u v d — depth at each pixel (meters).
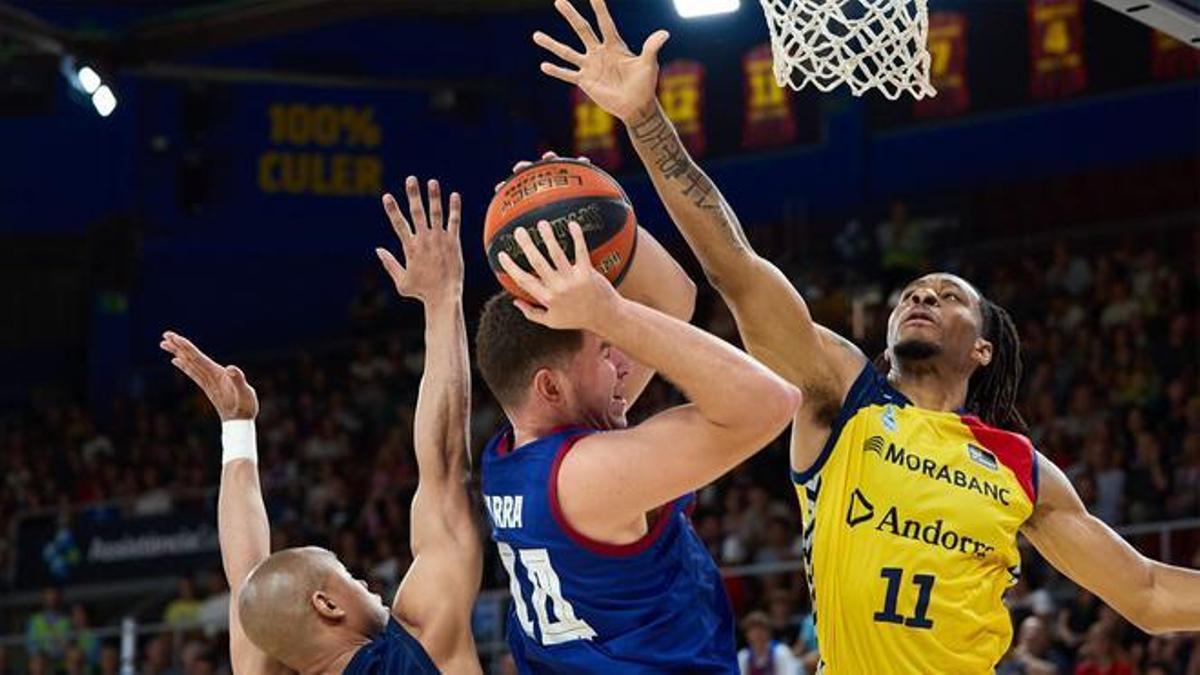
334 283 21.34
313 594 3.89
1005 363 4.58
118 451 19.73
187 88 20.67
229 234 21.25
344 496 17.11
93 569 17.38
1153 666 10.22
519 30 21.02
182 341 4.62
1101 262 16.30
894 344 4.43
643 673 3.39
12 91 20.98
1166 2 4.51
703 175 3.84
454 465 4.01
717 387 3.24
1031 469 4.30
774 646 10.41
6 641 15.14
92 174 21.16
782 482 14.53
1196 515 12.33
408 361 19.42
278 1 16.48
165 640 14.39
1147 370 14.61
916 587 4.09
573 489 3.36
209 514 17.12
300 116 21.31
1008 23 18.86
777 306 4.03
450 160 21.25
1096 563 4.37
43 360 21.03
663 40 3.68
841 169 19.56
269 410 19.53
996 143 18.84
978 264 17.98
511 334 3.49
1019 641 11.07
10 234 21.09
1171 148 17.84
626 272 3.54
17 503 18.95
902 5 4.40
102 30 18.94
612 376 3.52
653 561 3.41
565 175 3.51
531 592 3.48
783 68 4.43
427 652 3.82
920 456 4.18
